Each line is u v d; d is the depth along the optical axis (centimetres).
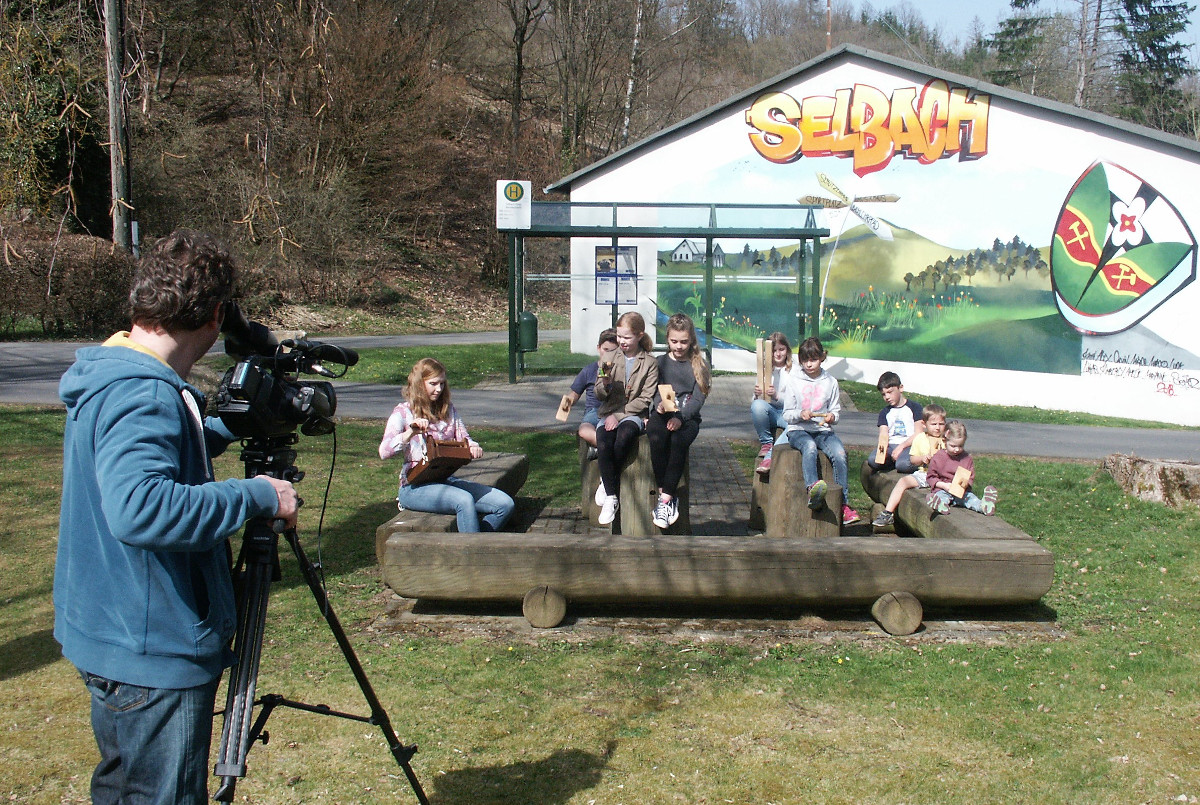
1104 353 1650
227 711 248
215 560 236
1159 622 534
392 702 421
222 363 1488
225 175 2761
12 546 632
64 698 421
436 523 552
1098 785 358
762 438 742
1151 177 1594
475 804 340
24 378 1352
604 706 422
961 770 368
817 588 504
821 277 1928
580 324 2012
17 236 2028
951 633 516
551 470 919
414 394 594
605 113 4272
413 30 3366
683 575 503
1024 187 1717
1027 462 1032
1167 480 818
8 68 1884
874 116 1839
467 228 3859
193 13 3106
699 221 1709
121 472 208
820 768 369
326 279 2930
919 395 1844
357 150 3064
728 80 4906
